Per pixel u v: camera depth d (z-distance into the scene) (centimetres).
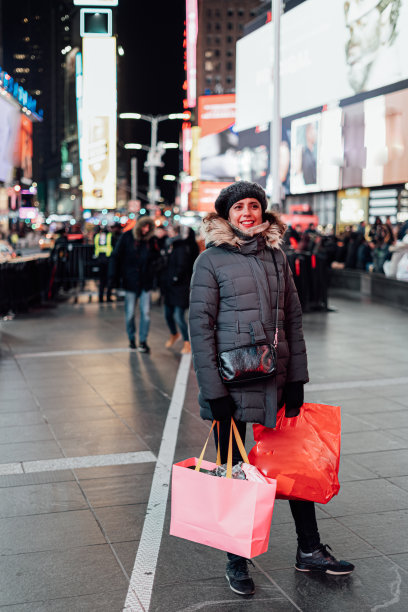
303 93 3644
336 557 374
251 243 350
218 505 313
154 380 835
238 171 4631
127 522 420
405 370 877
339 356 977
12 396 752
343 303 1684
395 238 2020
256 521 308
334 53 3294
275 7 1503
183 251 1006
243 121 4553
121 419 659
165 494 466
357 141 3161
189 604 329
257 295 346
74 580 350
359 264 2139
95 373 875
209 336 341
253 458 343
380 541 393
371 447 563
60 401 730
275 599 334
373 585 346
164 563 369
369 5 2966
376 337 1155
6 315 1470
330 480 339
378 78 2950
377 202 3459
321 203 3941
